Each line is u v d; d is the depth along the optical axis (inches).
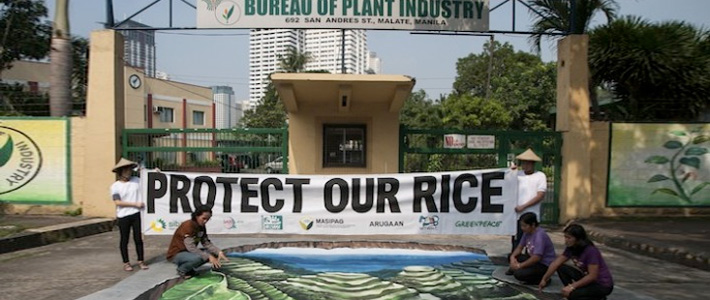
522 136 410.9
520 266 228.1
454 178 288.4
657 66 452.1
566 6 461.4
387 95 397.7
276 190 287.3
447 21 407.2
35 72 1023.6
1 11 724.0
